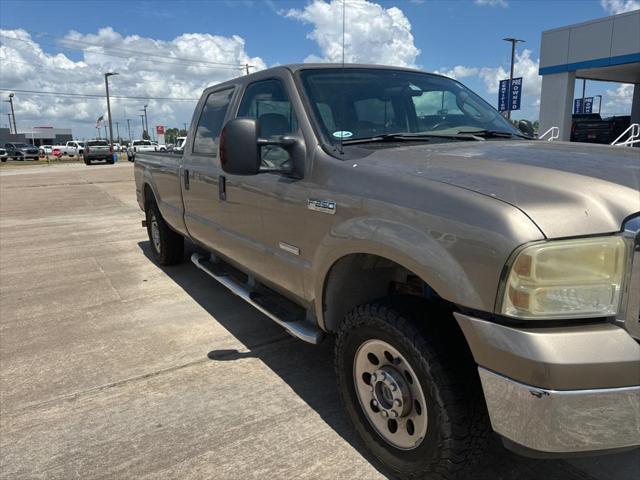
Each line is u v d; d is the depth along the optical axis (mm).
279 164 3234
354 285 2801
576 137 19656
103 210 11992
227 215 3906
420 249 2084
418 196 2178
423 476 2266
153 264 6668
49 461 2674
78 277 6129
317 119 2980
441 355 2115
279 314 3363
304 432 2857
